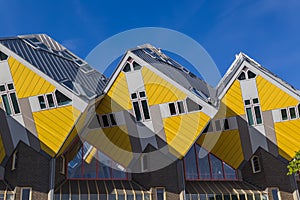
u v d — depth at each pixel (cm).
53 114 2411
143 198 2627
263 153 2955
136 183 2767
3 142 2511
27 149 2502
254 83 2864
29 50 2681
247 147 2984
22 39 2845
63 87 2378
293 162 2431
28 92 2423
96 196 2541
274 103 2855
